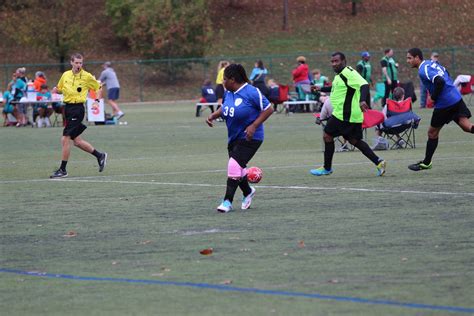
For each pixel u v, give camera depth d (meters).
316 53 120.75
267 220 22.45
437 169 33.06
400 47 127.44
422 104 78.38
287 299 14.38
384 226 20.95
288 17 136.88
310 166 35.84
